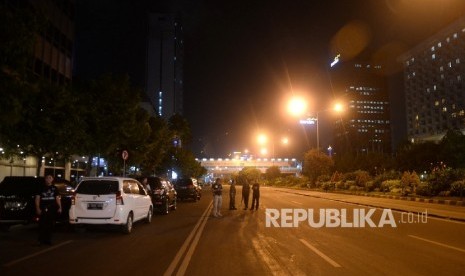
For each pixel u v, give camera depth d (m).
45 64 36.00
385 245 12.48
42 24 13.68
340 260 10.34
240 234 14.87
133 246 12.54
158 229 16.56
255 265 9.80
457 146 59.09
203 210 26.03
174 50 190.62
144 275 8.88
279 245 12.55
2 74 12.45
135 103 29.20
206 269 9.40
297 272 9.09
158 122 43.62
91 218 14.75
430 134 141.75
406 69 155.75
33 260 10.50
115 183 15.13
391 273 8.98
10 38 12.40
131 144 33.62
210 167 135.12
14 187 16.89
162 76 187.88
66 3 40.72
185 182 35.28
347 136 151.25
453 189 32.69
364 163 77.00
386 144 146.75
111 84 28.41
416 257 10.69
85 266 9.77
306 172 65.88
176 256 10.91
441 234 14.75
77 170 44.97
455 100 130.88
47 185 13.13
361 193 43.72
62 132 20.34
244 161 134.38
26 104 19.22
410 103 153.00
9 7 13.35
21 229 16.75
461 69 128.62
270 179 100.12
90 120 26.59
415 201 32.56
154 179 23.36
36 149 20.95
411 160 72.19
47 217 12.95
